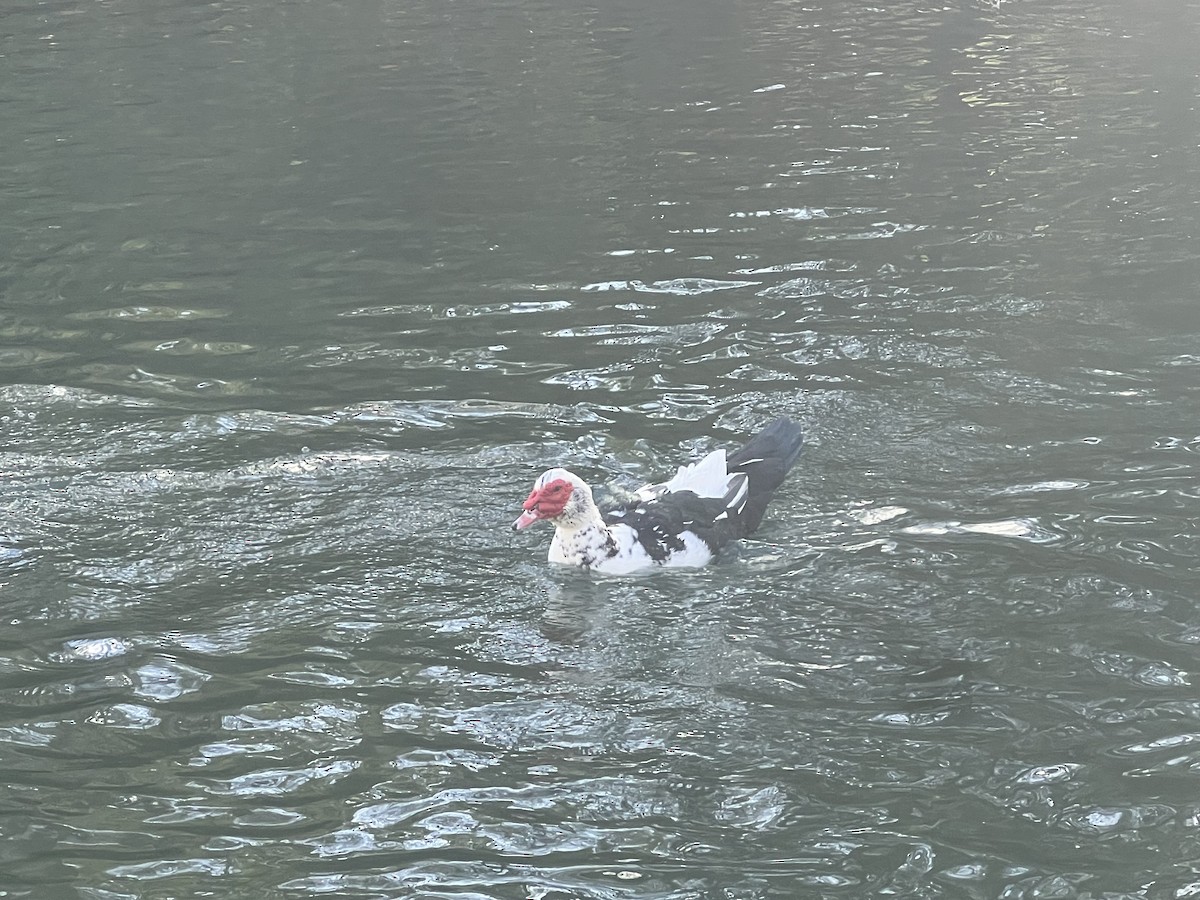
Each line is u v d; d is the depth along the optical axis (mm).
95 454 8969
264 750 6043
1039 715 6184
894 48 21750
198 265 12766
